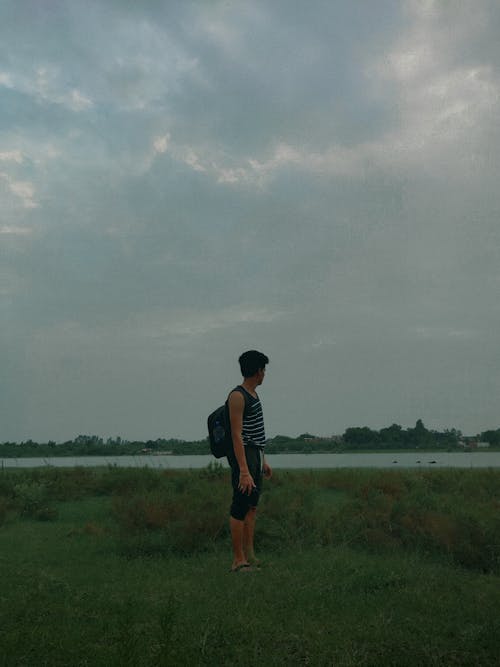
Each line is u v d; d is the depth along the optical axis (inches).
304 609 174.4
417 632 153.9
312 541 301.6
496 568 249.9
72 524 410.9
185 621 158.6
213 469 700.0
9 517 434.0
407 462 2490.2
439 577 219.9
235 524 241.1
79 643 143.7
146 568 248.1
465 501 411.2
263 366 258.4
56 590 200.7
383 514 326.3
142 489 569.9
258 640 146.6
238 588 199.9
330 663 133.2
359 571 217.2
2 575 223.8
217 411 255.0
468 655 138.3
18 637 145.8
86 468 1015.6
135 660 127.3
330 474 717.9
